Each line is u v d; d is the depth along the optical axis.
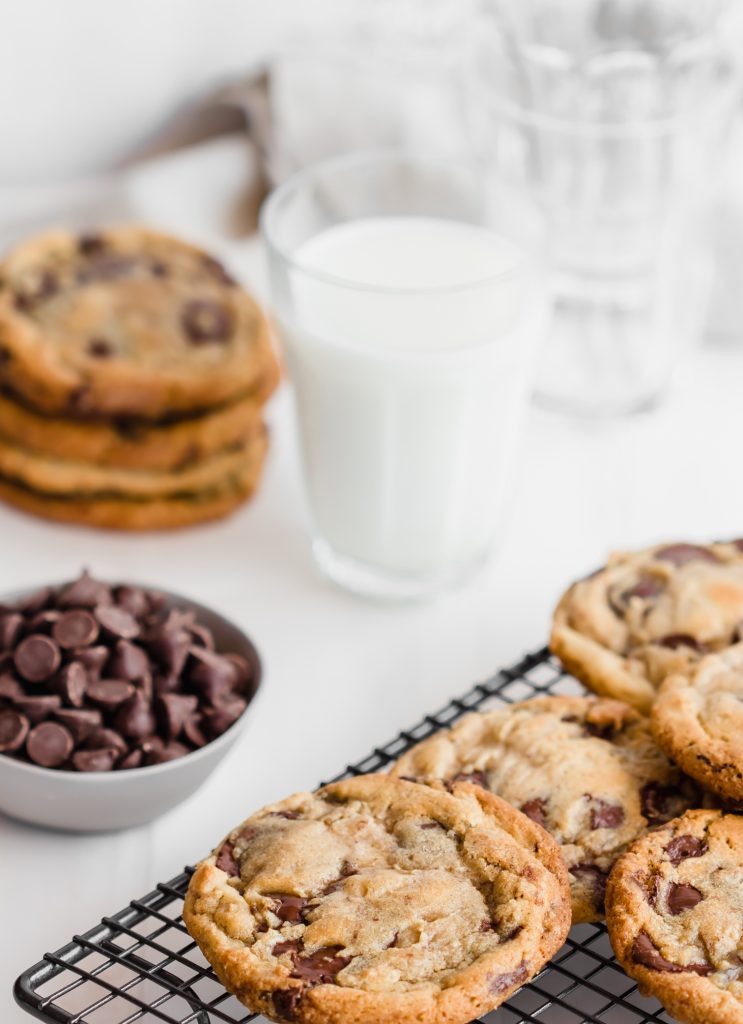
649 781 0.74
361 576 0.87
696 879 0.71
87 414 0.87
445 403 0.83
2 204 1.02
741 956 0.69
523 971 0.68
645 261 0.94
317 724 0.81
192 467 0.88
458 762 0.75
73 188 1.04
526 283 0.84
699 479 0.93
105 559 0.88
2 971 0.73
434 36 1.03
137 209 1.03
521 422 0.86
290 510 0.91
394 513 0.85
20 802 0.76
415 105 1.00
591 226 0.93
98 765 0.75
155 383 0.87
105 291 0.91
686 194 0.93
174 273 0.93
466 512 0.85
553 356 0.96
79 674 0.76
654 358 0.96
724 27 0.94
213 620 0.80
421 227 0.87
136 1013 0.69
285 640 0.85
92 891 0.76
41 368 0.86
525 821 0.72
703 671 0.76
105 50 1.00
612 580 0.80
